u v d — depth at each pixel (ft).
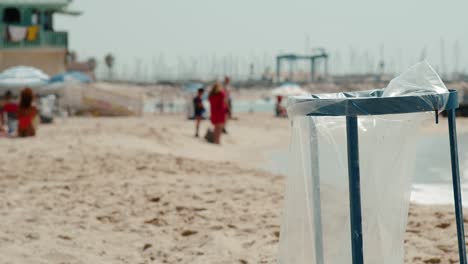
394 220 10.30
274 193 29.27
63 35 140.67
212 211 24.91
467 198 32.78
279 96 126.21
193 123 89.56
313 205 10.24
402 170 10.30
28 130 56.24
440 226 21.99
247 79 645.10
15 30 134.00
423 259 17.76
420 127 10.40
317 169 10.25
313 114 9.64
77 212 24.40
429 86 10.46
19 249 18.15
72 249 18.74
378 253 9.93
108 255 18.52
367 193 9.95
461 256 11.18
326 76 612.29
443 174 43.78
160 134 62.23
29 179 32.63
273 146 70.49
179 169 37.58
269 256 18.28
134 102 126.31
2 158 39.93
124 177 33.88
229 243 19.61
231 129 86.07
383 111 9.37
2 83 88.84
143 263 17.84
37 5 136.87
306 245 10.36
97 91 123.54
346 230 10.01
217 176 35.27
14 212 23.88
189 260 18.08
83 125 82.43
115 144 50.78
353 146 9.47
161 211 24.84
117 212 24.66
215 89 64.69
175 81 574.97
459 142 76.13
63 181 32.27
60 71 142.10
